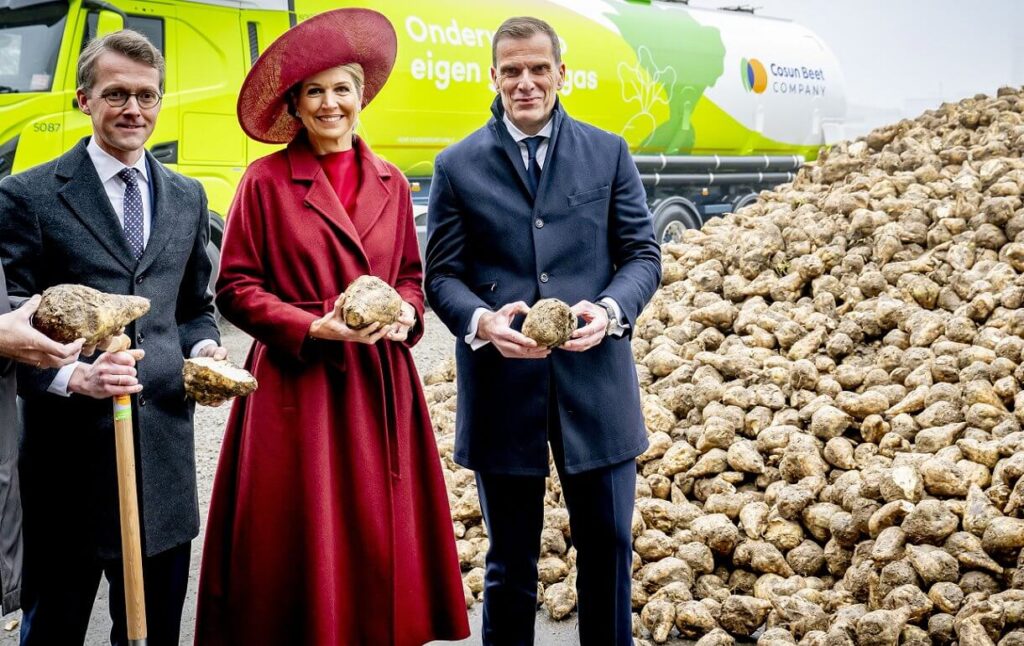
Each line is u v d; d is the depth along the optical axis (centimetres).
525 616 321
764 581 386
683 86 1332
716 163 1392
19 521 244
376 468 286
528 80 296
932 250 549
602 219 308
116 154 277
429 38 1061
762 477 431
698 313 561
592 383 306
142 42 271
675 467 443
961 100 732
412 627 294
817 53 1573
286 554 281
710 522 402
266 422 282
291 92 289
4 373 239
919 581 347
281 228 287
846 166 716
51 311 235
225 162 930
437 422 564
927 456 394
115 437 260
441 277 309
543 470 307
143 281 279
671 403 489
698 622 372
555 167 304
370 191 295
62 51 859
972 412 411
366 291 267
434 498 301
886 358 485
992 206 547
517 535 317
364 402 288
